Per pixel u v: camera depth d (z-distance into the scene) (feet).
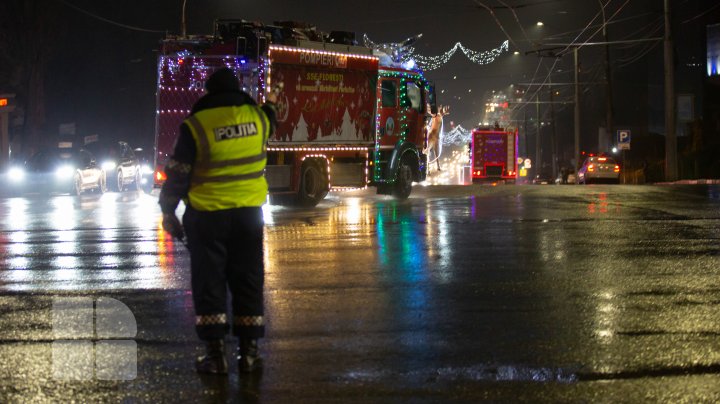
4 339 25.64
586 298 30.91
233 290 22.76
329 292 32.35
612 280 34.37
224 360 22.21
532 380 21.36
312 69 74.54
